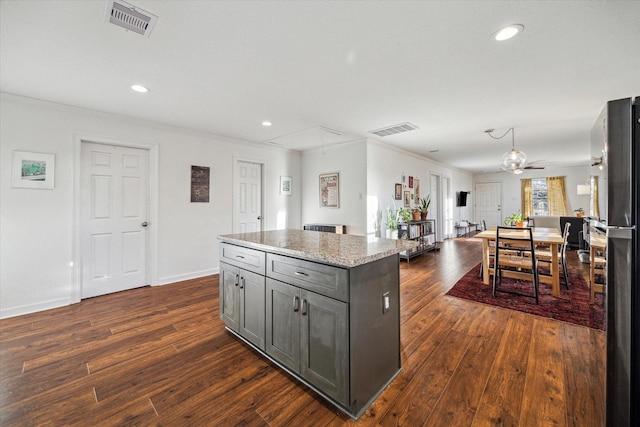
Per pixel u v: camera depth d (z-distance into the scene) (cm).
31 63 212
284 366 182
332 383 147
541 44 192
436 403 151
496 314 268
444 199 806
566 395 154
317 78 241
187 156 400
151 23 165
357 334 144
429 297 317
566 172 859
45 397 158
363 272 148
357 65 219
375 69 226
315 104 304
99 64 214
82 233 321
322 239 212
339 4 151
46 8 151
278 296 180
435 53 203
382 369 163
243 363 192
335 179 511
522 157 409
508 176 960
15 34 175
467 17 163
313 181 549
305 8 154
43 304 288
